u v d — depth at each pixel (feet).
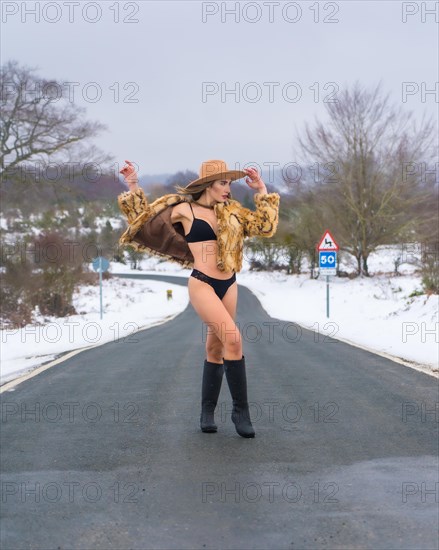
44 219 112.27
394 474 14.47
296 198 141.18
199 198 17.56
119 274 245.65
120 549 10.83
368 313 72.69
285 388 25.16
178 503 12.88
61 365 33.65
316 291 133.08
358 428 18.61
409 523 11.69
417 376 27.61
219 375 18.24
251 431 17.60
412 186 135.74
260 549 10.68
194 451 16.44
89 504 12.92
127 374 29.99
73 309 86.99
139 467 15.25
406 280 128.67
